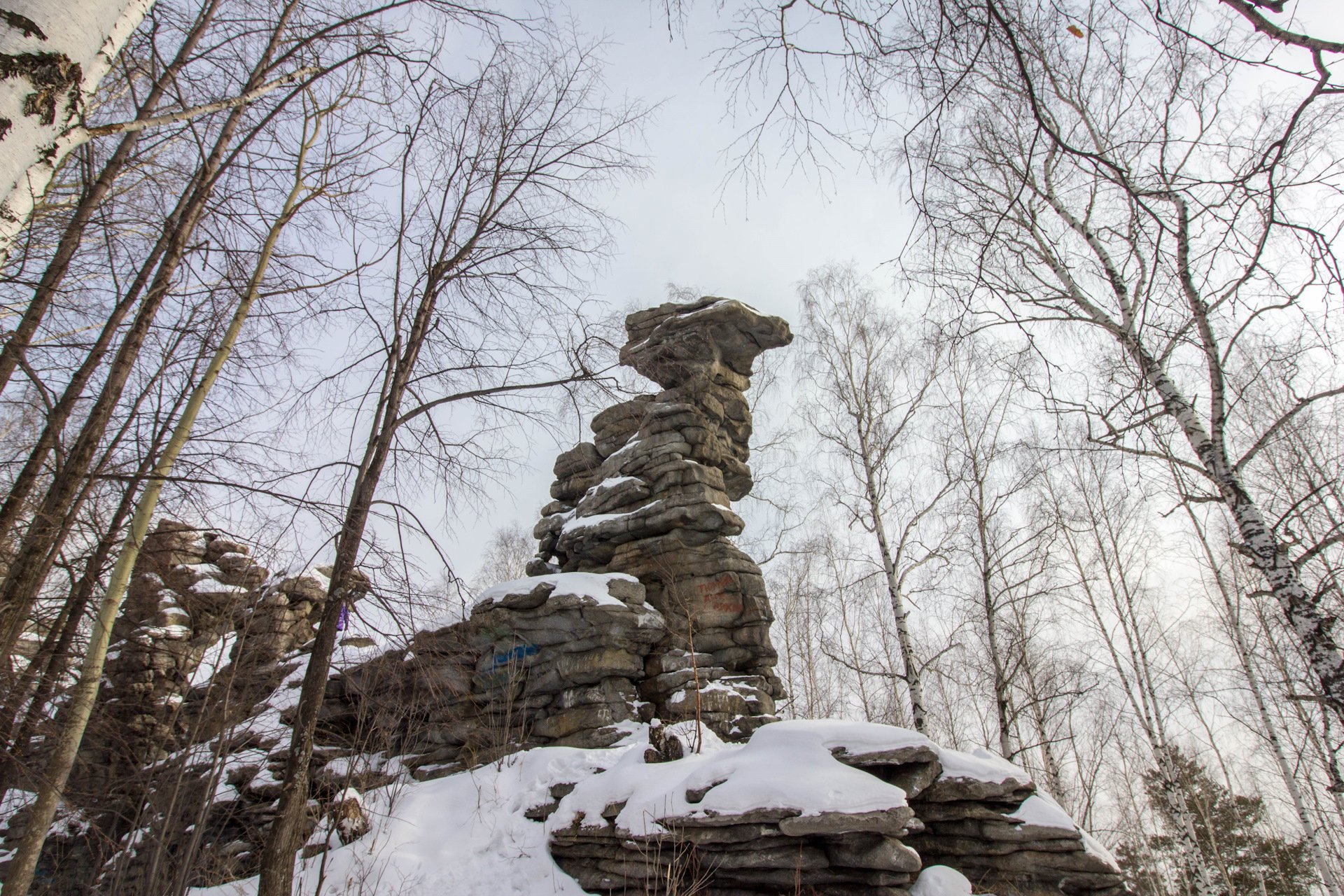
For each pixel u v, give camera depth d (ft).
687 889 26.96
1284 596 22.13
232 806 37.58
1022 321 28.94
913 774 29.04
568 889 29.22
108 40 8.15
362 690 40.98
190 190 27.73
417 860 31.58
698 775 29.14
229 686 36.96
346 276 28.27
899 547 55.57
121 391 23.91
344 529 24.43
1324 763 46.26
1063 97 28.94
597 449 60.59
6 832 34.42
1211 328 26.45
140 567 33.96
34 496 25.80
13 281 22.33
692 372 56.80
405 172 28.48
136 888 31.63
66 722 22.57
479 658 45.01
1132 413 25.81
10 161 6.93
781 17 13.23
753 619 47.26
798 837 26.11
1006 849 27.55
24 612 21.99
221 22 26.99
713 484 51.60
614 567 51.42
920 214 15.15
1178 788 50.03
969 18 12.40
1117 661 57.52
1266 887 71.46
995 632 59.93
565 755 37.29
